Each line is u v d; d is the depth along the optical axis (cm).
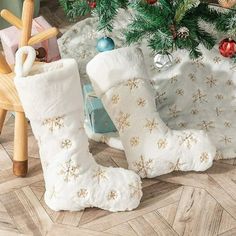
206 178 140
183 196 135
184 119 157
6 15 137
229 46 148
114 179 130
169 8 139
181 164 138
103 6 138
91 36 192
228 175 141
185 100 161
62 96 123
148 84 144
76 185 127
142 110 139
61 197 128
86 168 129
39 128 127
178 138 138
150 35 152
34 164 147
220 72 165
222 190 137
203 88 163
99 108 148
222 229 126
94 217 130
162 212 131
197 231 126
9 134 158
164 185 139
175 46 140
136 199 130
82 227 128
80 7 145
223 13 147
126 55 139
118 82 138
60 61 128
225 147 148
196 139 138
